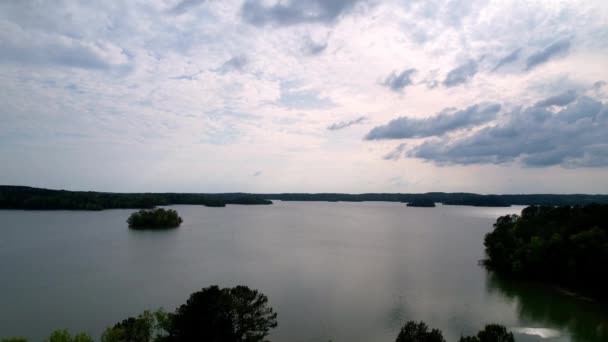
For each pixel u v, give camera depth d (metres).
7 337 50.00
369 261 100.75
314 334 51.56
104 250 113.62
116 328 36.97
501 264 90.69
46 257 101.69
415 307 62.78
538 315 59.62
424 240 146.38
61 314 57.97
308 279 79.69
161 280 77.69
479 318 58.19
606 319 58.03
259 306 42.12
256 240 138.25
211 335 36.66
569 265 74.25
